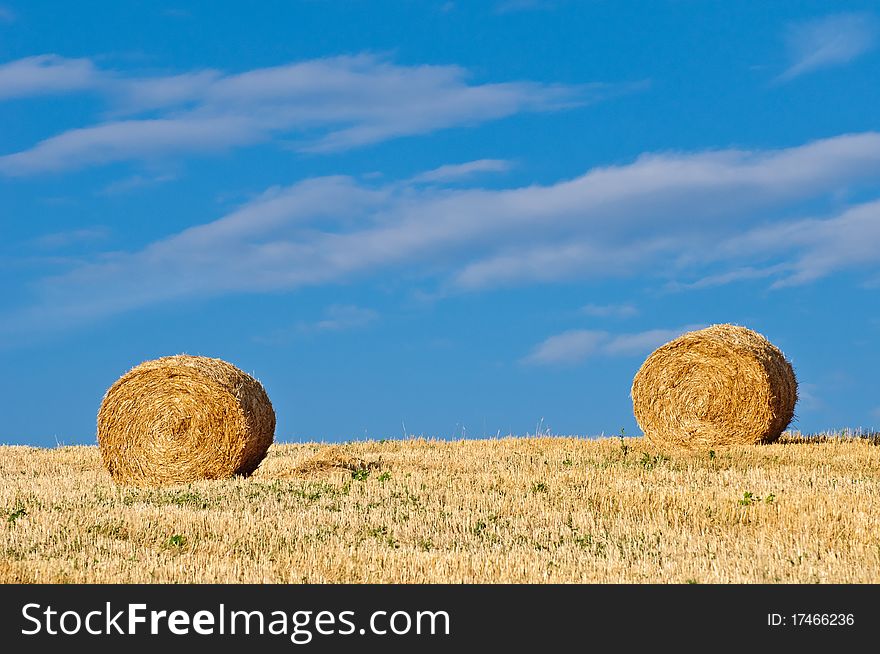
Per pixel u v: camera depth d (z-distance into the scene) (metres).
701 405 29.64
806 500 18.75
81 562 14.96
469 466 25.73
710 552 15.30
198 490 22.89
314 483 23.09
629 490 20.58
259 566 14.77
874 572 13.87
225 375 26.36
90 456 32.53
